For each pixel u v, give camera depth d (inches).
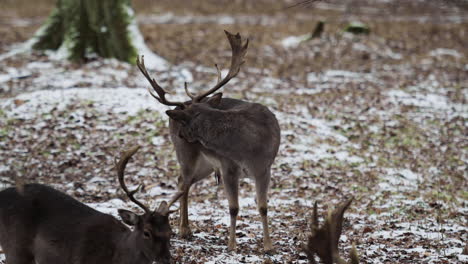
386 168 608.7
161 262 260.1
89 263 273.6
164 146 615.2
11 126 633.6
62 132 626.8
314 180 567.5
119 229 281.1
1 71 805.9
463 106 812.0
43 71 812.6
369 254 386.6
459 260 378.3
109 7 882.8
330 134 676.1
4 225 284.4
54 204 287.3
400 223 470.0
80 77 796.6
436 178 596.4
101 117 658.2
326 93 837.8
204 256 368.2
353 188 554.9
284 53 1083.9
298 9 1658.5
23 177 535.8
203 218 456.1
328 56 1067.3
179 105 402.6
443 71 994.7
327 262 293.1
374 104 790.5
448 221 483.2
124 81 796.6
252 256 371.9
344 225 458.0
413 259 379.2
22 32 1201.4
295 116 714.2
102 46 880.9
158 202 491.2
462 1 513.7
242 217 464.1
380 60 1055.0
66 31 879.1
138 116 665.6
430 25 1376.7
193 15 1567.4
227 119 380.2
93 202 488.1
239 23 1432.1
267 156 385.4
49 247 278.2
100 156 589.3
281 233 426.9
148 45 1107.9
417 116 759.1
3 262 343.6
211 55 1052.5
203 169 422.0
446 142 690.8
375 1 1708.9
